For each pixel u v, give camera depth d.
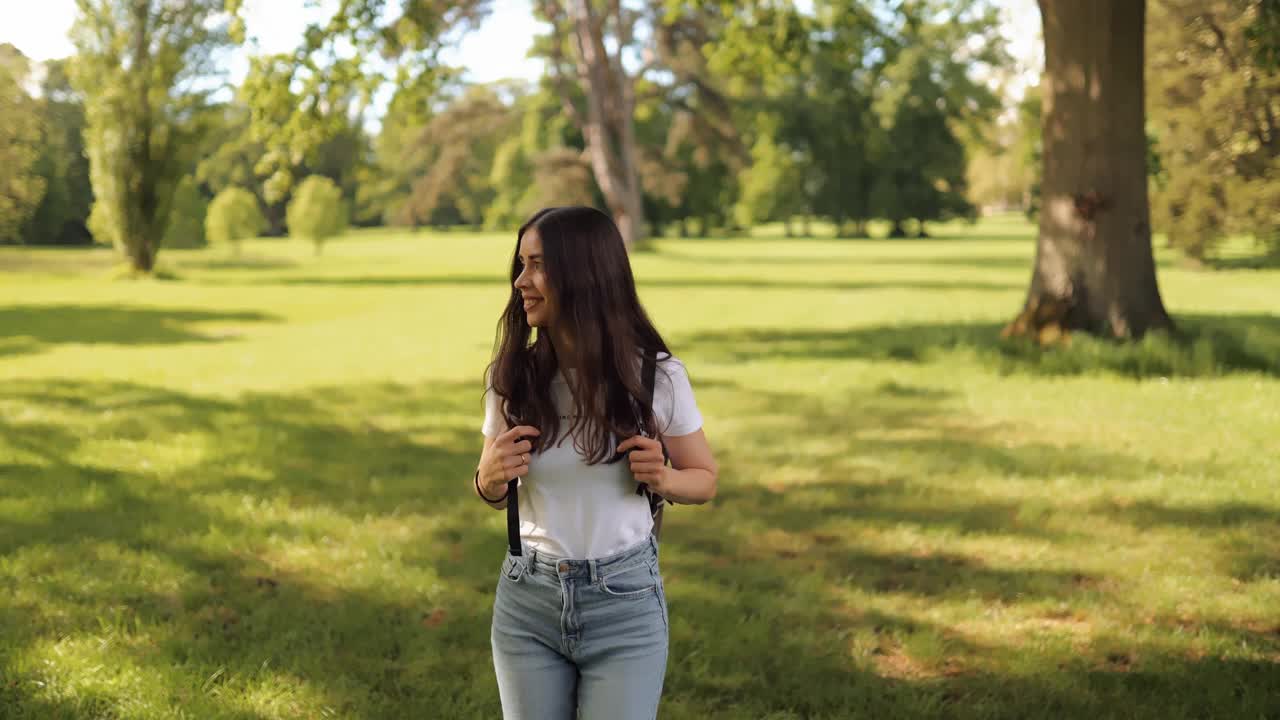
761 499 7.87
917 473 8.66
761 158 82.38
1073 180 15.16
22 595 5.55
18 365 15.64
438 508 7.54
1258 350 14.55
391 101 19.81
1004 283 34.81
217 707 4.31
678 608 5.49
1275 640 5.11
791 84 73.94
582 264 2.57
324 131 18.64
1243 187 35.59
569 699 2.73
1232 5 31.52
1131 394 12.17
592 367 2.56
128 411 11.47
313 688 4.50
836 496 7.94
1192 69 35.50
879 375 13.98
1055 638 5.11
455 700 4.51
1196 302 25.39
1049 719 4.30
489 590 5.79
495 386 2.67
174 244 63.28
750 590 5.81
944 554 6.53
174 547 6.45
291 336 20.06
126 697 4.39
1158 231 38.44
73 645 4.86
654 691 2.67
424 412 11.61
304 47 17.83
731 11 20.91
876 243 73.44
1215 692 4.46
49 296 30.64
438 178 56.59
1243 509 7.43
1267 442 9.59
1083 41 14.88
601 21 49.88
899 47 21.31
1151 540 6.77
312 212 61.03
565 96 51.53
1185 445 9.54
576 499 2.62
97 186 39.41
